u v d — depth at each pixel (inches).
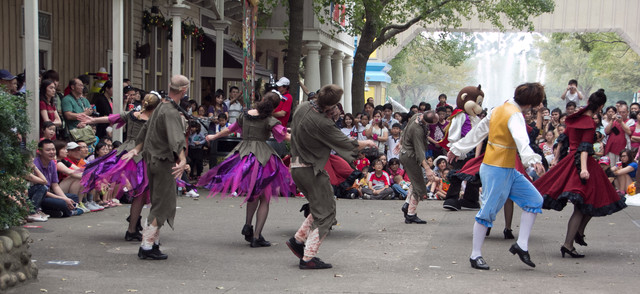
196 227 349.1
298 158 257.1
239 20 957.8
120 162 305.9
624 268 262.8
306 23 882.1
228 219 376.5
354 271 253.1
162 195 270.1
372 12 824.3
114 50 473.1
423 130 370.6
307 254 254.7
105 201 406.9
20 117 228.1
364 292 219.6
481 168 261.4
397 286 227.9
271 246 302.8
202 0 797.9
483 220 259.0
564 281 237.9
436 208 442.3
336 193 497.4
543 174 263.1
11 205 229.6
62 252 278.8
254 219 379.9
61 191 370.9
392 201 483.5
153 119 271.6
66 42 593.9
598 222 378.3
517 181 259.6
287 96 363.6
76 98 431.2
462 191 498.6
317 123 252.4
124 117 319.6
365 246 304.8
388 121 633.6
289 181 307.6
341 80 1107.3
